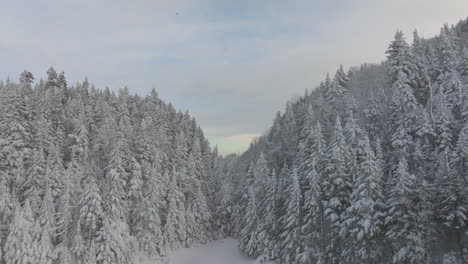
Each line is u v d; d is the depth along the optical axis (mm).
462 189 34656
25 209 42219
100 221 46062
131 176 57281
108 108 76500
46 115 64125
